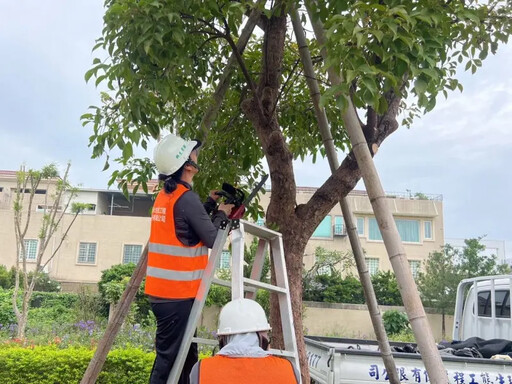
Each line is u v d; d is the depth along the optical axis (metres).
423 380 5.56
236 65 5.22
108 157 4.17
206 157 5.62
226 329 2.75
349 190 4.53
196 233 3.17
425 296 23.44
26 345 10.15
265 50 4.75
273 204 4.50
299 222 4.45
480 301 8.10
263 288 3.30
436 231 29.08
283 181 4.46
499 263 26.31
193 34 4.10
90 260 26.97
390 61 3.06
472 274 23.48
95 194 29.67
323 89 6.14
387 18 2.92
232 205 3.38
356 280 24.45
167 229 3.18
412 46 3.02
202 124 4.59
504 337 7.45
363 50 3.16
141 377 7.39
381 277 24.59
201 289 3.11
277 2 4.17
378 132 4.45
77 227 27.14
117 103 4.04
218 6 3.92
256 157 5.90
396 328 21.45
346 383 5.53
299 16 4.58
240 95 5.79
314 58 5.75
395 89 3.15
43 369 7.39
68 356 7.55
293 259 4.39
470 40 4.62
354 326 22.34
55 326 13.68
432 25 3.35
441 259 24.22
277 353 3.00
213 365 2.62
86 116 4.04
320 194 4.50
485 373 5.70
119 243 27.19
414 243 28.98
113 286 18.06
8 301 17.59
